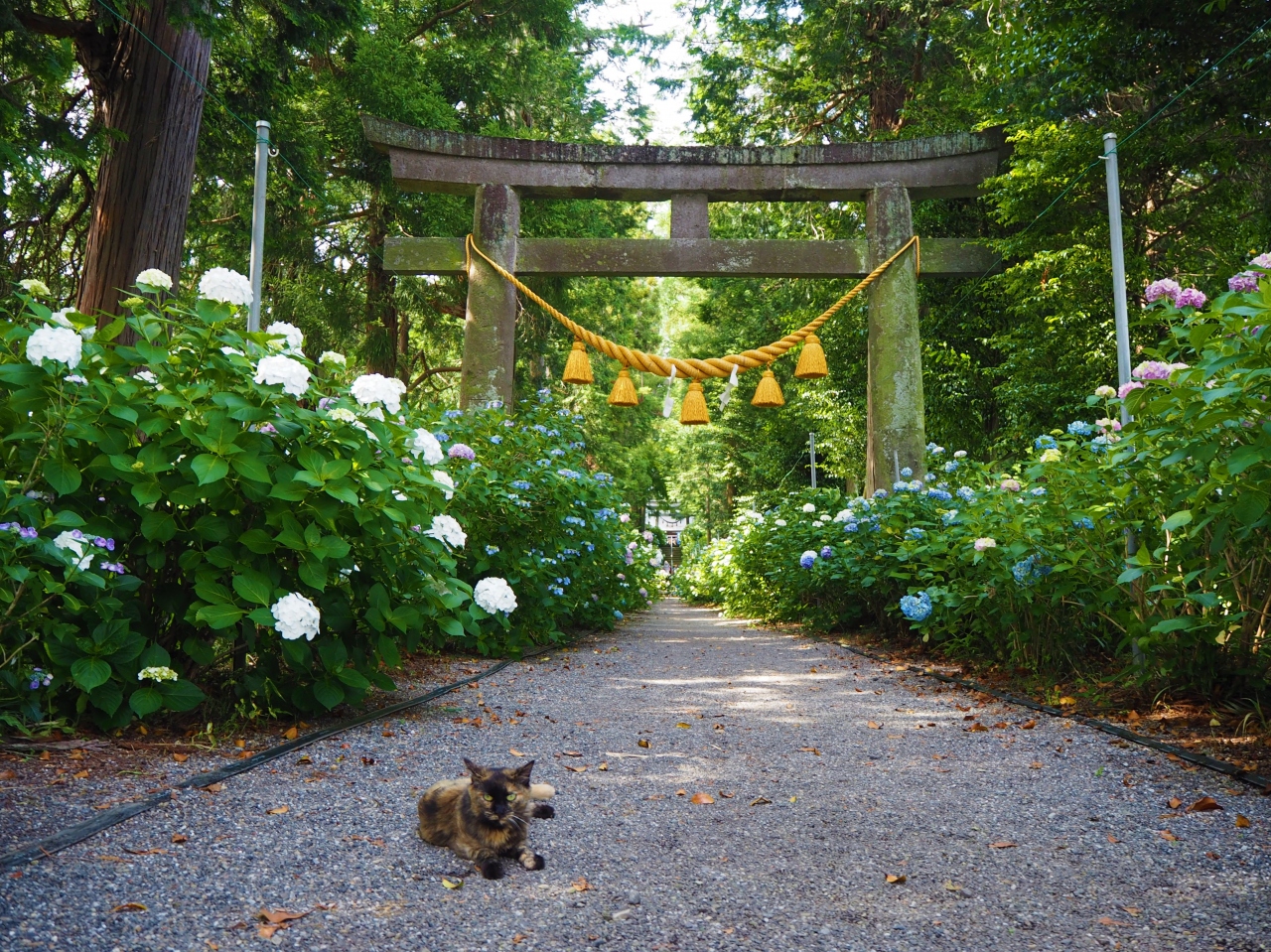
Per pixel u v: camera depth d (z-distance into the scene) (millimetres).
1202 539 4500
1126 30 10062
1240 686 4574
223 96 13336
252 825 2859
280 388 3994
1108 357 11633
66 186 12836
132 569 4172
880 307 11648
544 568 8172
